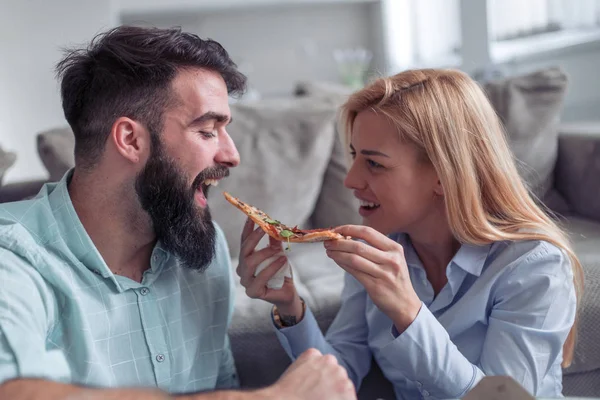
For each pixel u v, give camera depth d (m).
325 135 2.27
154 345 1.14
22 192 2.05
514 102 2.39
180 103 1.07
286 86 5.33
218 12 5.04
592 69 3.98
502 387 0.76
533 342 1.17
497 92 2.42
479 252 1.26
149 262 1.19
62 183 1.12
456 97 1.25
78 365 1.05
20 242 1.02
